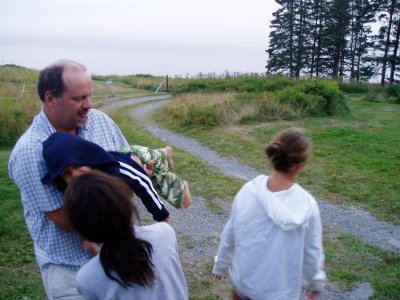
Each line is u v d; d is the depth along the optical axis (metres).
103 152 1.86
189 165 9.30
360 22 49.72
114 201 1.43
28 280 4.26
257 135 12.21
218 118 13.94
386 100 23.23
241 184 8.00
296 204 2.19
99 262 1.57
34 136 1.99
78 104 2.02
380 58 43.69
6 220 5.72
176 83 30.47
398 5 42.41
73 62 2.06
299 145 2.19
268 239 2.20
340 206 6.81
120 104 21.05
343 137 11.52
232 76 25.80
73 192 1.45
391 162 8.95
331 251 5.16
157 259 1.63
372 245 5.36
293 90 16.34
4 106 12.69
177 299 1.69
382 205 6.78
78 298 2.06
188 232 5.73
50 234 2.02
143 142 11.98
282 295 2.20
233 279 2.40
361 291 4.25
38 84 2.04
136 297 1.56
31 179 1.90
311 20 50.72
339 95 16.50
